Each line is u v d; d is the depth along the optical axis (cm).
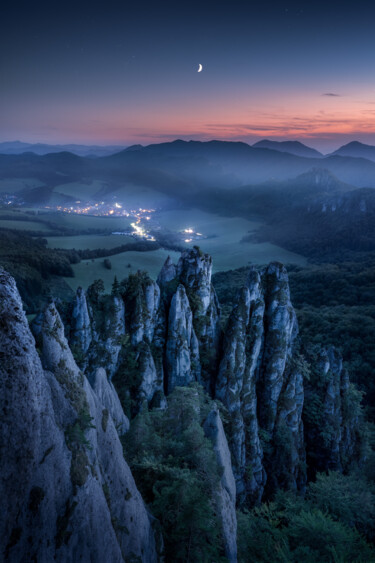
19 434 954
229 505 2619
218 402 4250
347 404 6125
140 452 2620
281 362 5191
